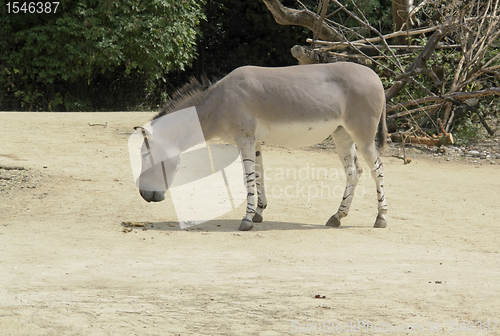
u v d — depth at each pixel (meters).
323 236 8.36
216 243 7.82
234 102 8.46
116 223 8.89
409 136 17.89
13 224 8.57
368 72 8.96
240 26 36.50
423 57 18.38
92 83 30.72
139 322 4.73
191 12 30.98
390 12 30.94
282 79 8.60
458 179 13.61
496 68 19.66
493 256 7.36
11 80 28.88
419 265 6.77
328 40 20.69
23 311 4.94
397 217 9.84
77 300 5.25
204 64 37.72
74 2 28.03
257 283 5.86
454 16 19.02
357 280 6.01
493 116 22.22
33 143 15.27
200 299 5.32
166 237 8.09
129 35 28.69
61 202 10.18
